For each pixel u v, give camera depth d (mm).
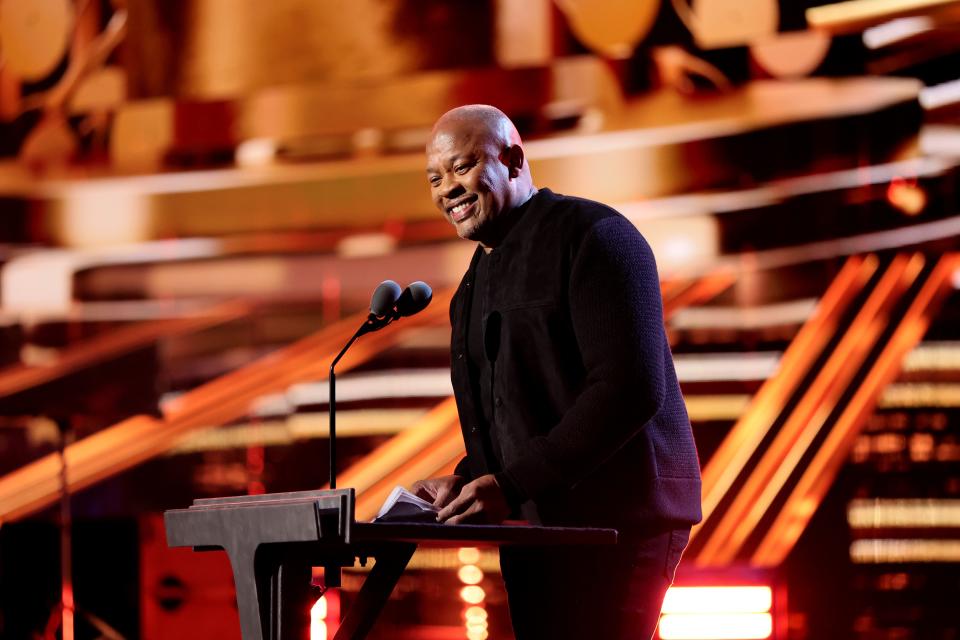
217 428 17844
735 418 16250
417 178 17375
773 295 16156
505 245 7492
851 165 15898
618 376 6770
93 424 18094
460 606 17141
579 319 6992
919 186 15672
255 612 5965
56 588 17141
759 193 16203
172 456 17922
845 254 15922
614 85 16656
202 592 16672
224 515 6141
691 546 16281
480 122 7641
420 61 17281
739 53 16250
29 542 17516
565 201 7426
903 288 15750
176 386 18000
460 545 6891
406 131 17375
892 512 15758
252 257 17875
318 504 5766
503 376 7340
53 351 18250
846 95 15883
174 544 6438
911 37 15664
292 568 6129
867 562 15781
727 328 16297
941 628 15570
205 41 18031
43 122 18516
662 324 7176
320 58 17641
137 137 18250
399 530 5746
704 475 16312
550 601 7191
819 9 15969
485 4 17047
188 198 18062
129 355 18094
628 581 7125
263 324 17828
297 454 17609
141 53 18250
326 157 17656
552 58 16859
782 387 16109
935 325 15664
